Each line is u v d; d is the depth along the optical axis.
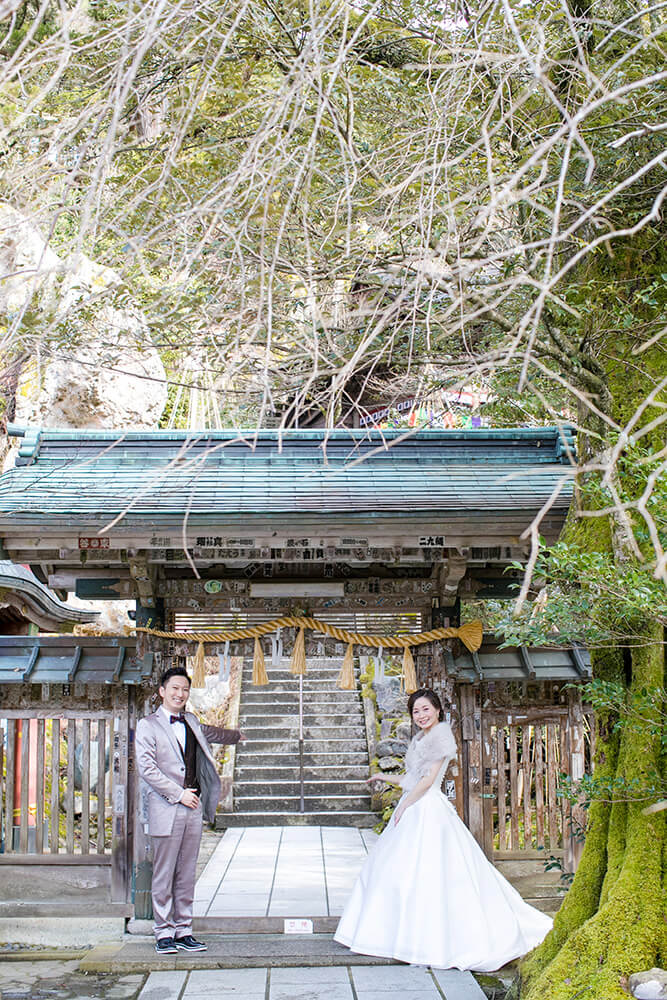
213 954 5.29
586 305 4.23
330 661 11.98
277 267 4.00
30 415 9.81
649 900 3.67
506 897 5.31
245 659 12.22
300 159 4.12
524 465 5.98
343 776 9.95
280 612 6.03
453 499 5.43
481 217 2.30
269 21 4.14
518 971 4.23
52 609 7.37
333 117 3.25
